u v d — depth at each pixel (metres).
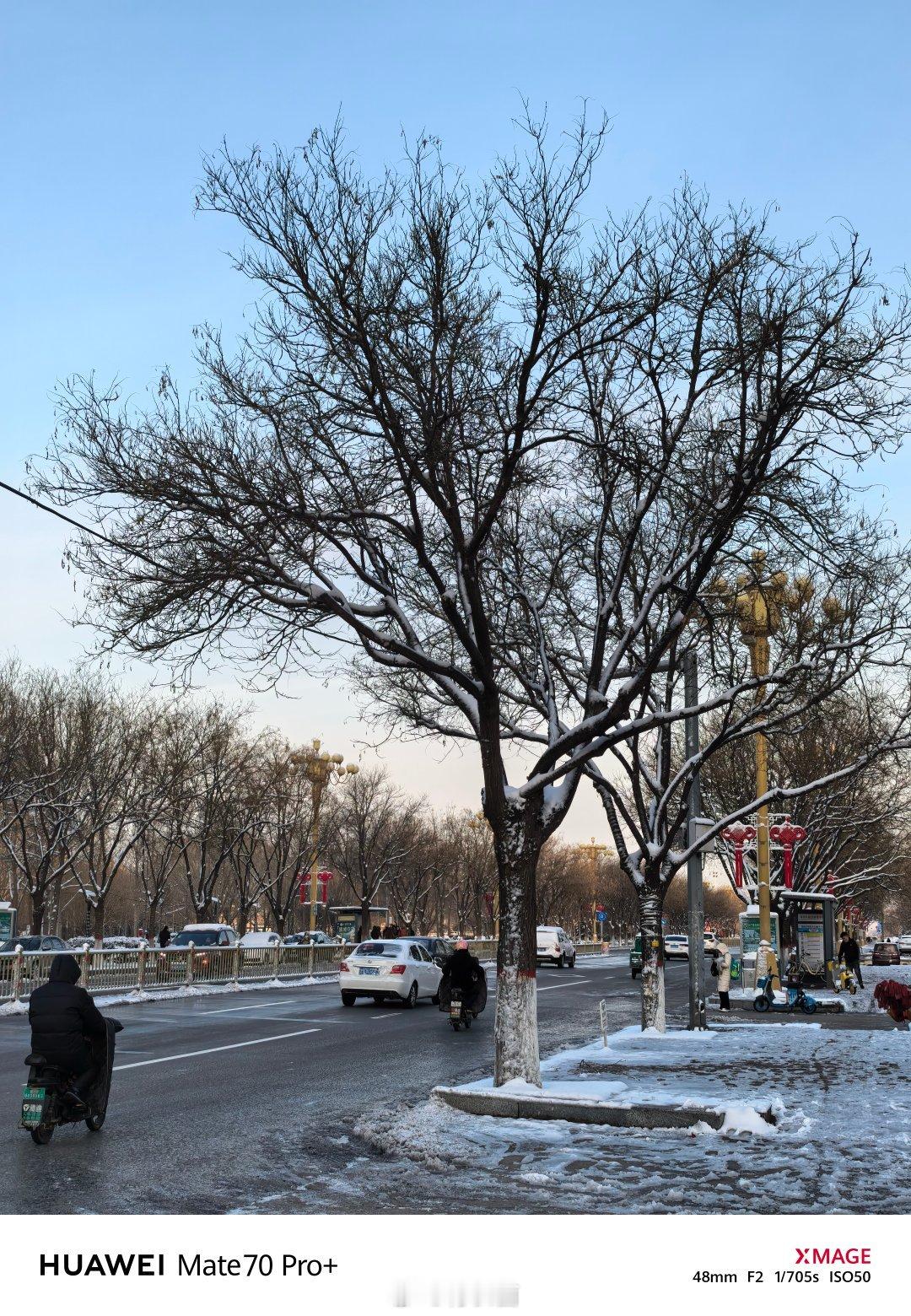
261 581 14.20
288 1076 16.25
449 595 13.96
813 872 46.41
